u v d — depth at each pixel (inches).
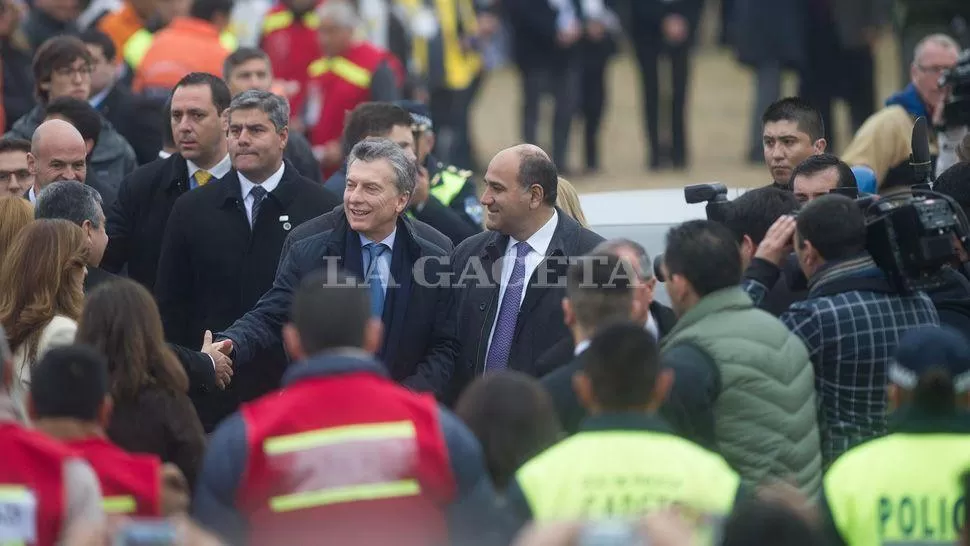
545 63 2266.2
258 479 637.3
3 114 1615.4
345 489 636.1
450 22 2222.0
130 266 1167.6
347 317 664.4
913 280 829.8
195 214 1085.1
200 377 933.8
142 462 677.3
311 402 644.1
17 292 857.5
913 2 1745.8
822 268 841.5
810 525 544.4
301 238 1018.7
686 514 600.1
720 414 772.6
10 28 1624.0
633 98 3068.4
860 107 2165.4
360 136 1176.8
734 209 906.1
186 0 1732.3
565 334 971.9
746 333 776.3
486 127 2827.3
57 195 959.6
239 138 1069.8
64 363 672.4
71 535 569.6
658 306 897.5
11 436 647.8
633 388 652.1
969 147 1088.8
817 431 791.7
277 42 1781.5
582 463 639.1
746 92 3038.9
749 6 2201.0
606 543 536.7
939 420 661.3
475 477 652.1
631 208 1181.1
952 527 650.2
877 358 823.7
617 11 2503.7
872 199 875.4
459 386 1009.5
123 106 1441.9
